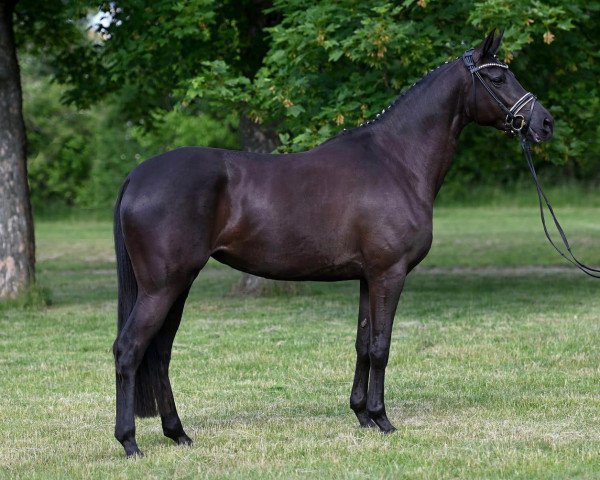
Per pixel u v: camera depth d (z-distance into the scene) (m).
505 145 17.28
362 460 6.79
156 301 6.80
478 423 7.86
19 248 16.28
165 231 6.76
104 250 29.50
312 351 11.55
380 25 12.17
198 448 7.18
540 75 15.75
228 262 7.18
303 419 8.18
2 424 8.27
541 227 33.44
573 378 9.76
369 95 13.11
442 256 24.77
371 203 7.18
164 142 44.91
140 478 6.42
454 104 7.65
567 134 14.85
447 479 6.35
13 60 16.25
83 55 18.86
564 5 13.35
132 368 6.79
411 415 8.23
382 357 7.32
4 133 16.17
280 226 7.02
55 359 11.48
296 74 13.34
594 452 6.91
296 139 12.78
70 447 7.43
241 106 14.23
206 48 15.77
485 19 12.79
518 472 6.44
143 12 15.31
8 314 15.40
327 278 7.30
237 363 10.90
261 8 16.58
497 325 13.26
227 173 7.00
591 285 18.08
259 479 6.35
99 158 47.09
